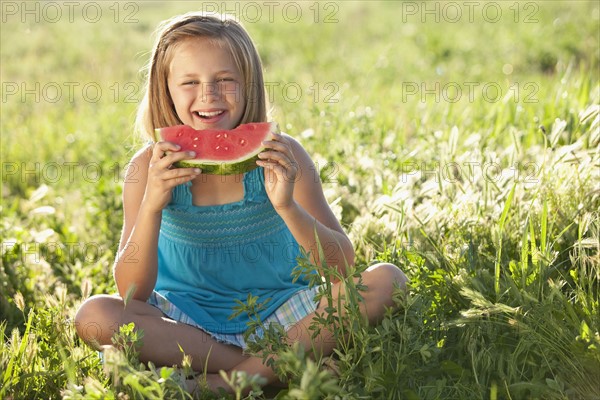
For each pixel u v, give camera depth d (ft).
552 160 13.66
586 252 11.59
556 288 9.90
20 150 24.80
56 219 17.46
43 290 13.47
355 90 30.32
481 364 9.73
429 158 17.11
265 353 9.65
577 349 9.29
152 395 8.23
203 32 11.29
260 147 10.29
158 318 10.66
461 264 11.46
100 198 17.24
